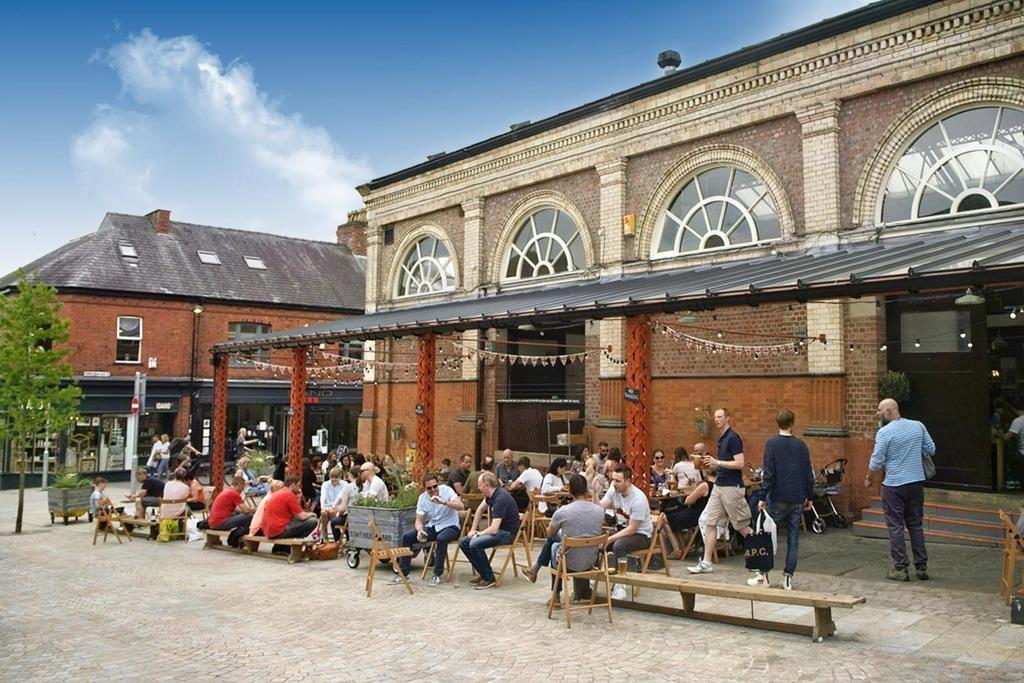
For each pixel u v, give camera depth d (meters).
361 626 7.52
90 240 29.31
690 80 15.47
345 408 33.53
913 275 7.62
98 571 11.30
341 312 33.53
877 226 12.80
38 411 16.12
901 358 12.55
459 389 20.25
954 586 8.13
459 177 20.91
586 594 8.16
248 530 12.89
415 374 22.20
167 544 13.89
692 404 14.95
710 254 15.05
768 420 13.83
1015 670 5.49
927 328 12.35
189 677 6.08
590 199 17.66
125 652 6.89
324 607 8.44
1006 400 12.40
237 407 30.92
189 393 29.23
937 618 6.91
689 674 5.70
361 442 23.59
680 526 9.84
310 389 32.09
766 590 6.65
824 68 13.52
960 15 11.98
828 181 13.34
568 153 17.95
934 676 5.42
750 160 14.65
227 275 31.55
